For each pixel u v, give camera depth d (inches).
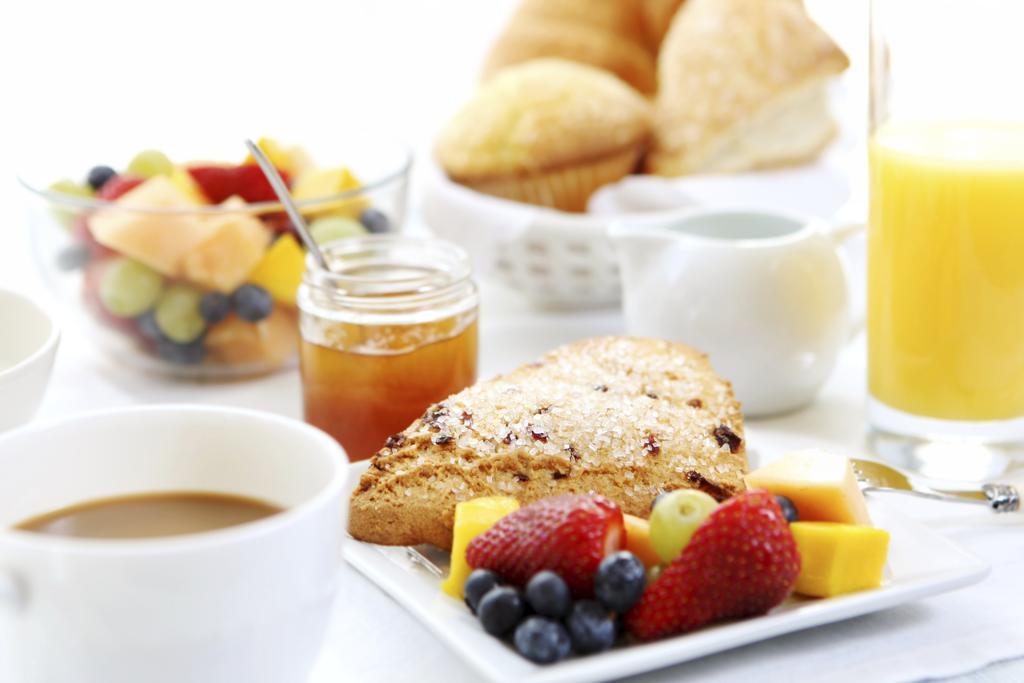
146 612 24.6
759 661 27.6
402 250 34.5
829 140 40.4
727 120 39.3
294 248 35.4
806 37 39.4
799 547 28.1
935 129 31.9
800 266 33.9
